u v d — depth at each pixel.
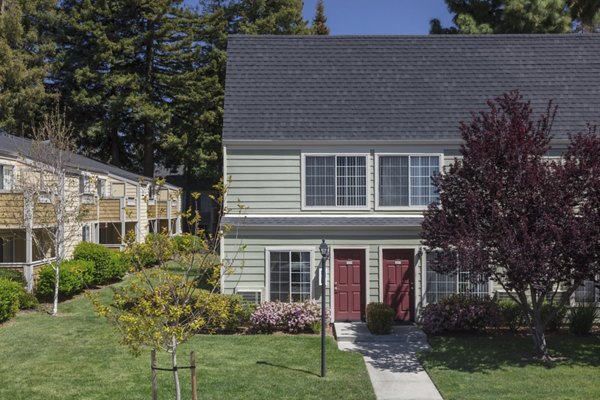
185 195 52.06
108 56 39.22
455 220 13.37
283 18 41.72
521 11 31.41
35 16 40.03
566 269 12.49
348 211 18.53
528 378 12.30
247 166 18.53
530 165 12.64
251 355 13.91
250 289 17.98
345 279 18.23
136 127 43.31
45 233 23.11
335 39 21.45
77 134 41.16
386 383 12.09
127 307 17.08
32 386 11.35
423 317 16.95
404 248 18.17
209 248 9.33
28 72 37.22
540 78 20.25
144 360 13.26
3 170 21.98
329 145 18.55
